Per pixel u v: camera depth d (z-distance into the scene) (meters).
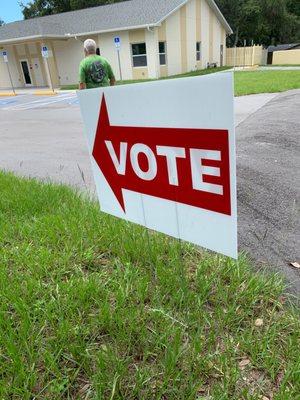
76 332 1.82
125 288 2.17
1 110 14.45
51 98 17.70
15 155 6.76
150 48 20.39
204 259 2.48
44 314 1.94
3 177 4.68
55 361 1.68
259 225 3.33
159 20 19.69
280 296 2.25
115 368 1.65
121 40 21.11
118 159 1.86
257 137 6.47
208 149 1.37
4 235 2.91
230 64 30.50
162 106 1.47
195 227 1.58
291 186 4.21
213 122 1.31
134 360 1.75
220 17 27.34
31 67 25.11
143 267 2.41
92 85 6.00
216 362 1.70
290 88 12.84
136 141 1.69
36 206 3.48
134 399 1.56
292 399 1.52
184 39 23.03
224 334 1.88
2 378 1.64
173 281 2.20
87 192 3.96
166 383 1.58
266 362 1.69
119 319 1.88
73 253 2.59
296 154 5.39
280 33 38.38
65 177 5.13
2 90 24.08
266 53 30.75
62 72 24.44
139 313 1.97
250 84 14.27
